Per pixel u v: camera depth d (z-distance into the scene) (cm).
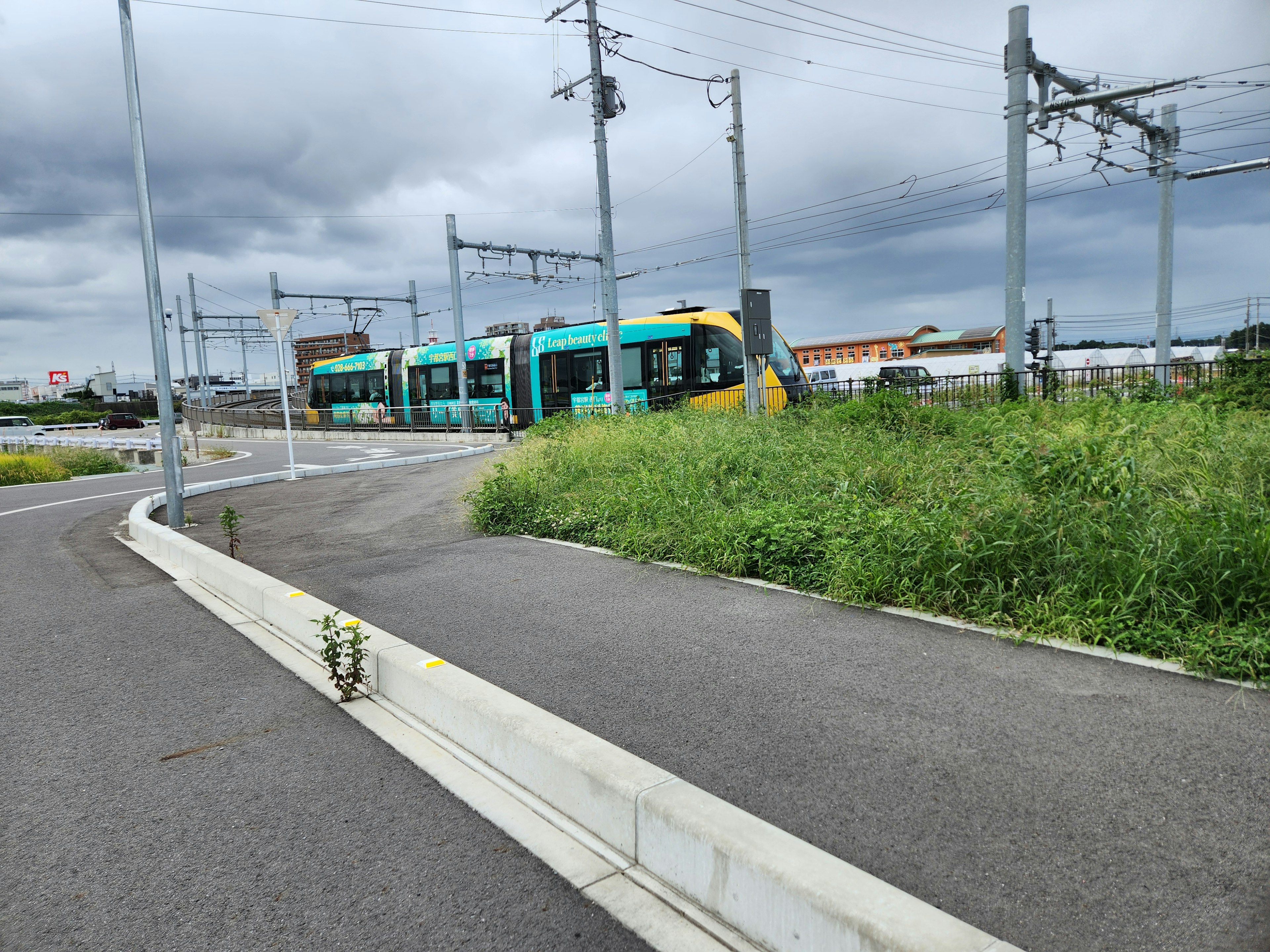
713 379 2056
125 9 984
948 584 496
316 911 249
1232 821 258
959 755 314
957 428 1117
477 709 356
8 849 292
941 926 199
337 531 938
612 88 2012
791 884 220
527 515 891
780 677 407
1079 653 412
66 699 442
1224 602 418
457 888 259
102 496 1522
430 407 2992
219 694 443
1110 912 221
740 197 1672
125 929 244
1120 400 1437
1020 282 1656
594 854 279
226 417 4691
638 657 449
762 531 643
